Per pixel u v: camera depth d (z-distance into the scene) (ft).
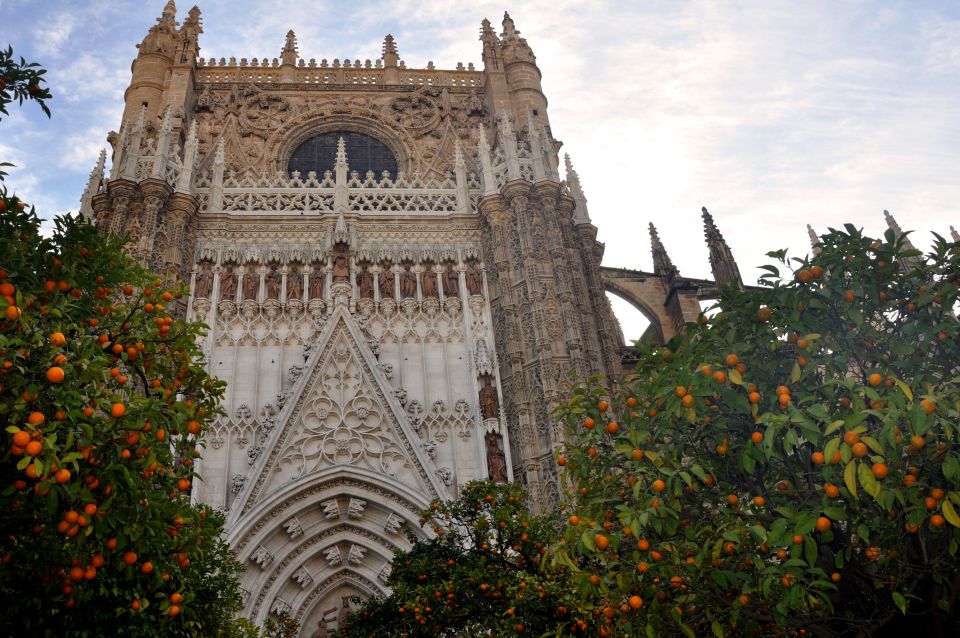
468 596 53.47
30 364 26.68
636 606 32.22
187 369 35.55
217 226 98.48
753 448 33.04
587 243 101.91
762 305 38.75
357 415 84.74
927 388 30.55
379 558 80.64
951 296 34.73
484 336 92.84
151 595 35.27
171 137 102.63
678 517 33.78
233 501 77.92
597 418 39.68
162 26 120.06
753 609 34.71
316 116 120.37
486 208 100.37
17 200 32.30
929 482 30.73
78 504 25.64
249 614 73.00
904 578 31.81
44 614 30.71
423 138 120.37
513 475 82.58
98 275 34.01
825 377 35.40
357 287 96.43
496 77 120.26
